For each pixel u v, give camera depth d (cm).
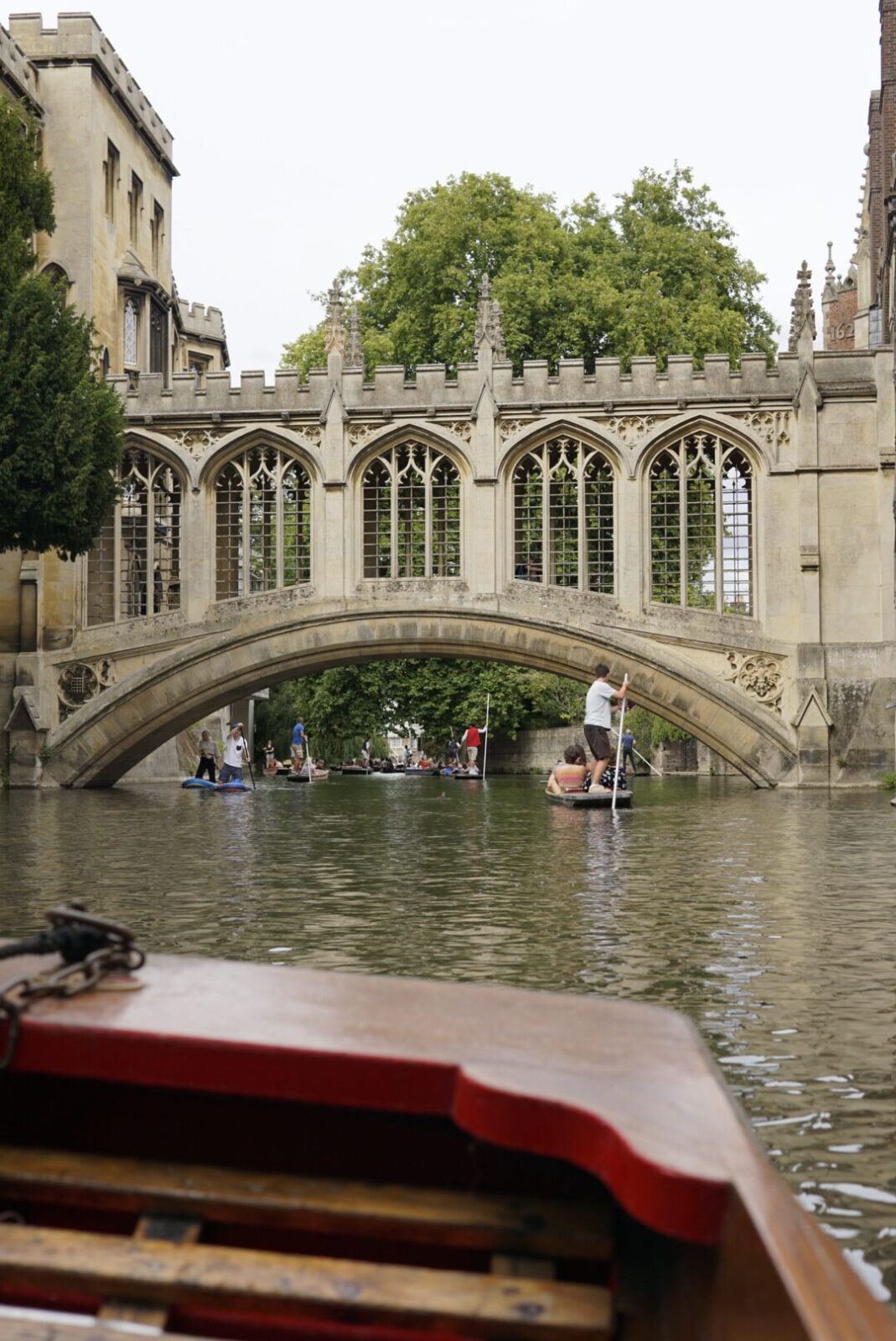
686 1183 223
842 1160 475
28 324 2638
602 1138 245
